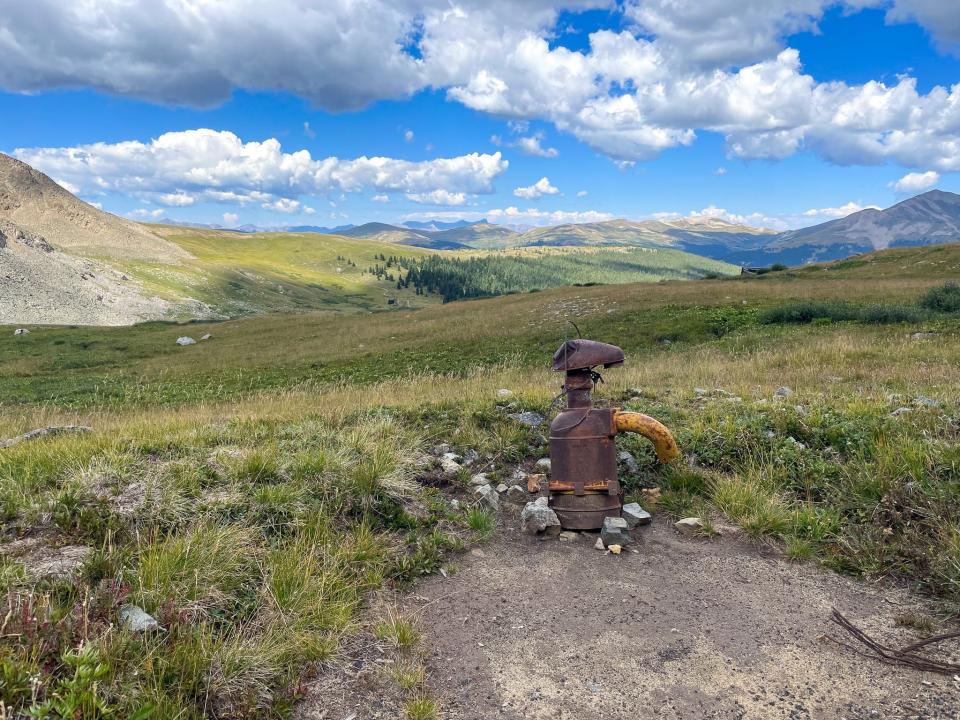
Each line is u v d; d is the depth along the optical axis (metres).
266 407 5.11
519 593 2.23
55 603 1.84
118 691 1.61
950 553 2.19
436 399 4.46
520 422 3.69
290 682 1.77
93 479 2.54
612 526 2.58
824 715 1.69
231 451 2.98
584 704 1.74
